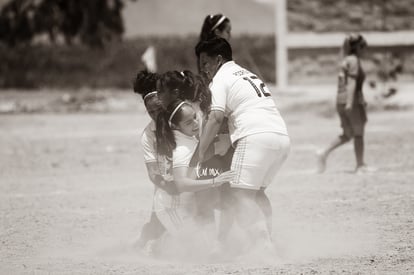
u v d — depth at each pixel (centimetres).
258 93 2859
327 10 12350
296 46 12394
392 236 3145
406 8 12256
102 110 11538
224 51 2955
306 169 5341
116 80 17312
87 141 7644
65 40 19875
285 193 4316
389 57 12312
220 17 3834
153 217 2967
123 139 7738
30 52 17562
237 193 2819
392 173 4975
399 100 10638
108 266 2723
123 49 17662
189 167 2850
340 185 4547
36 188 4791
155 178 2902
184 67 17712
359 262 2698
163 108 2841
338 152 6281
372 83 9931
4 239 3262
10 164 6066
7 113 11438
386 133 7569
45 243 3175
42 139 7944
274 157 2834
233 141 2858
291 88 12425
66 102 12569
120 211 3897
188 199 2866
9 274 2612
